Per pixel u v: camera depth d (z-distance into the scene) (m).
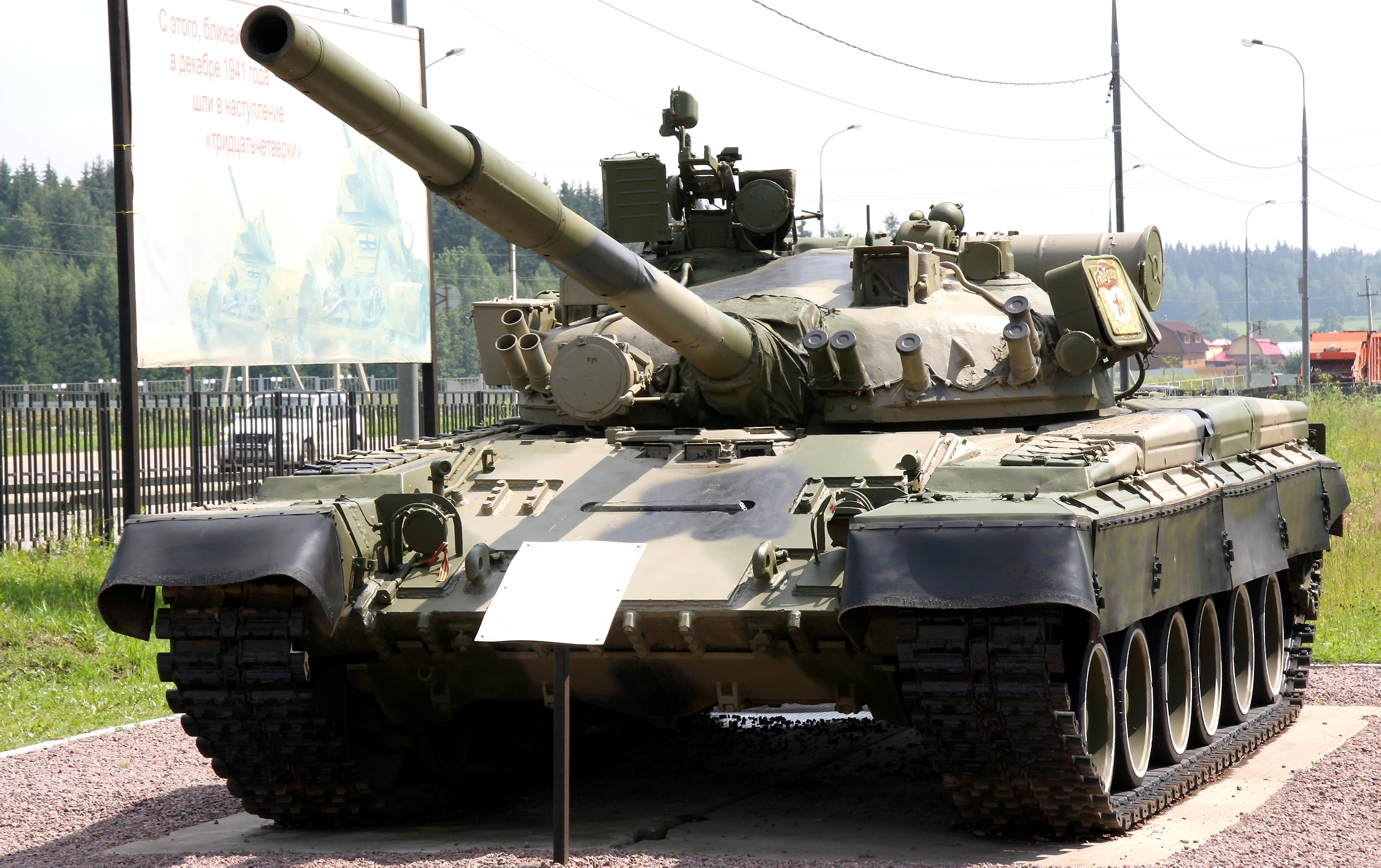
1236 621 12.84
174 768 11.85
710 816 10.12
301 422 25.30
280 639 8.83
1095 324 11.52
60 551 19.98
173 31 17.33
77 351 101.19
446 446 11.19
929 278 11.89
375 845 9.16
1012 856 8.60
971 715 8.20
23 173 143.25
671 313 9.49
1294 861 8.09
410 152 7.52
